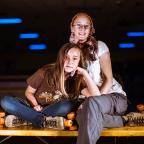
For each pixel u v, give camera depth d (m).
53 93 4.43
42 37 20.19
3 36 19.98
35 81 4.45
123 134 3.98
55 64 4.40
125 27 18.44
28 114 4.21
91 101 3.84
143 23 17.67
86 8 14.16
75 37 4.49
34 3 13.25
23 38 19.92
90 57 4.41
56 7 14.03
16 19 16.55
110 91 4.44
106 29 18.91
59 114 4.29
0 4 13.45
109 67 4.44
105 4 13.45
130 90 16.20
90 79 4.28
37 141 5.54
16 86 13.78
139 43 20.52
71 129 4.06
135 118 4.31
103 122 3.93
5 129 4.14
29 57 21.89
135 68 20.78
